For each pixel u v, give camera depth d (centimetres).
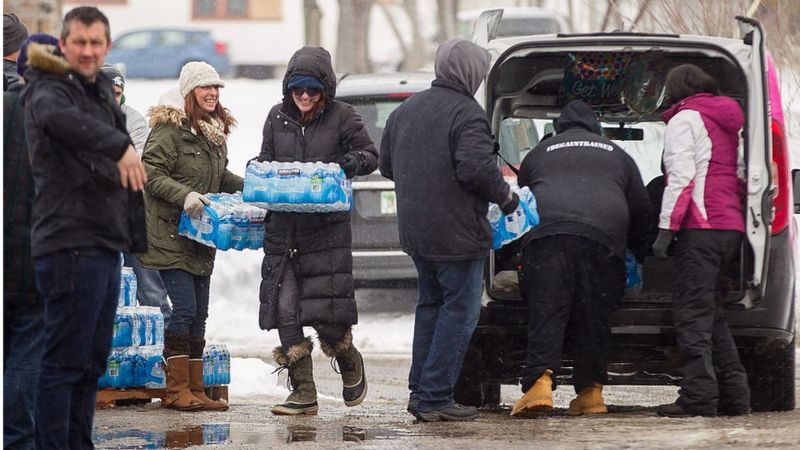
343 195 2225
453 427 2089
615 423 2092
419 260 2166
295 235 2277
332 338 2291
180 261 2384
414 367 2225
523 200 2147
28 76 1617
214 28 13600
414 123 2134
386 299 4447
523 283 2211
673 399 2814
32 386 1752
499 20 2394
